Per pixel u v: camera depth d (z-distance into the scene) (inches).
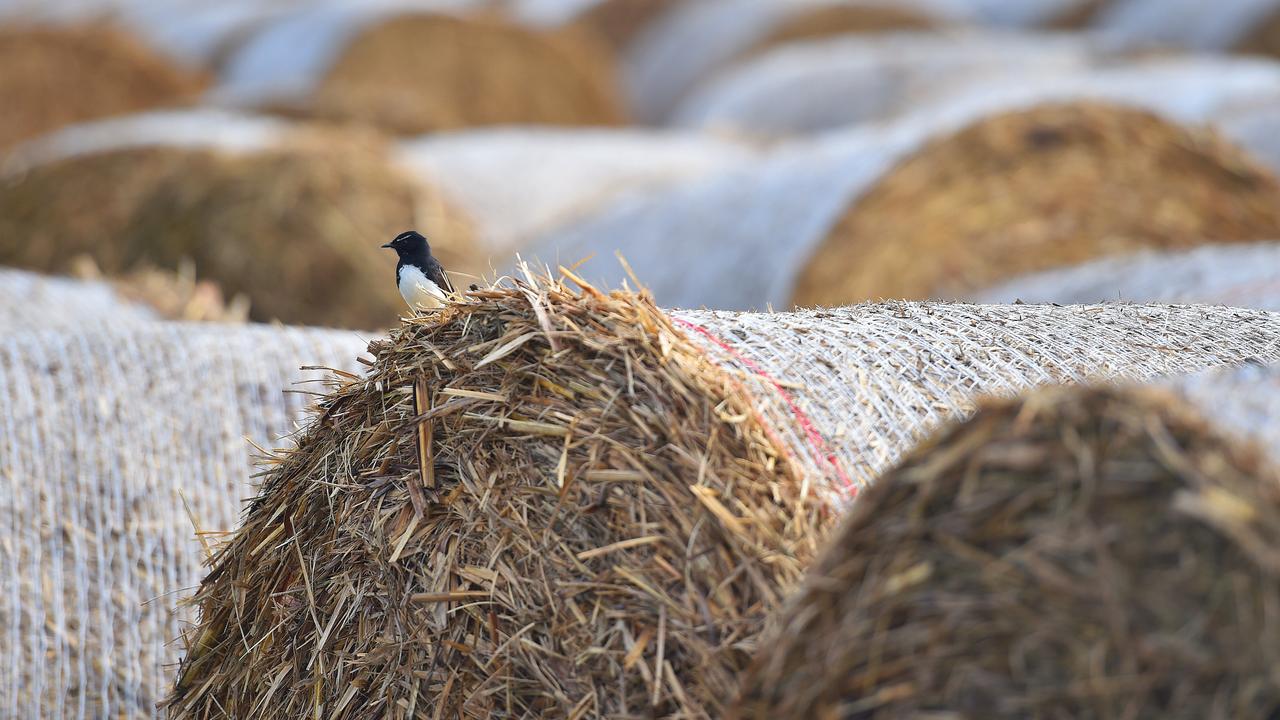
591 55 1273.4
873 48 1180.5
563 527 181.6
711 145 779.4
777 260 446.9
